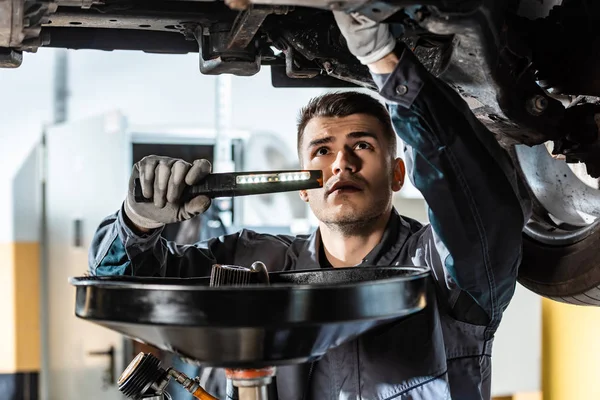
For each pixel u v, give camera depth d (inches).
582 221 51.8
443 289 50.4
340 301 31.1
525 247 52.2
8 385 130.2
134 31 48.1
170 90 140.6
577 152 44.6
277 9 37.9
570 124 44.3
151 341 33.3
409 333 48.8
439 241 45.6
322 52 43.4
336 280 43.6
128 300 31.6
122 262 49.7
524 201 42.3
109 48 47.8
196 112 141.6
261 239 60.1
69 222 118.9
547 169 53.5
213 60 44.0
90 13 42.0
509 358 97.6
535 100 41.9
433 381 48.1
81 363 114.0
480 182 39.3
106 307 32.4
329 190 53.2
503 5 39.2
